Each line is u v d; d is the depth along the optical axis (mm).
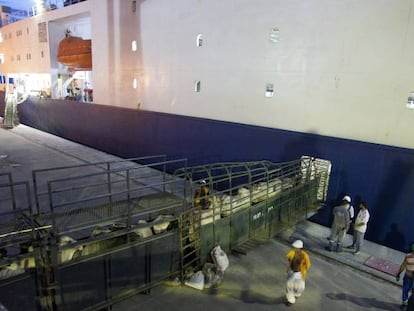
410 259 6871
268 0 12031
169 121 16312
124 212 7344
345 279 8094
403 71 9414
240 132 13344
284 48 11859
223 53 13750
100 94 21203
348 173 10570
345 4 10227
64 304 5574
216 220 7844
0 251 5672
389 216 9875
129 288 6539
